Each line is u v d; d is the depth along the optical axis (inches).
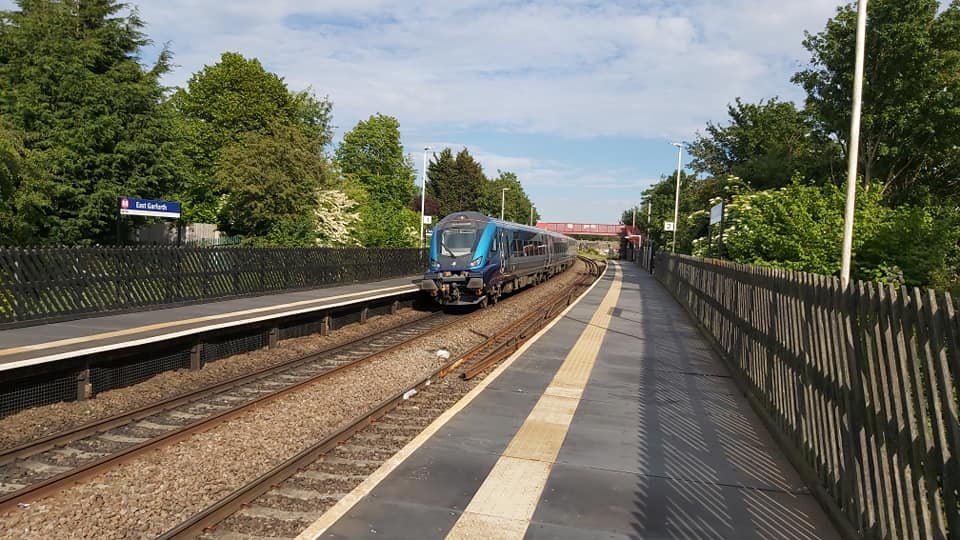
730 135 1729.8
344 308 675.4
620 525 195.2
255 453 280.4
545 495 216.5
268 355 516.1
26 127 925.8
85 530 204.4
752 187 1375.5
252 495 227.1
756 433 294.8
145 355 412.8
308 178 1114.1
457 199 3516.2
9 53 986.1
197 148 1636.3
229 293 703.1
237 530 204.5
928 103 908.6
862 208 743.1
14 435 303.9
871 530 169.0
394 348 543.5
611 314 771.4
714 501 214.2
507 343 572.7
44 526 206.7
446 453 255.8
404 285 957.8
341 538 182.7
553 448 265.4
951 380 136.7
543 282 1469.0
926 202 1002.7
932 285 688.4
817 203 751.7
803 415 240.2
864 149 1008.9
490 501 210.5
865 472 173.5
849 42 933.2
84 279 526.9
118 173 986.7
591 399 351.6
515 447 265.3
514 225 1061.1
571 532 189.9
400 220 1553.9
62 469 265.0
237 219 1176.2
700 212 1530.5
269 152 1091.9
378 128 2368.4
